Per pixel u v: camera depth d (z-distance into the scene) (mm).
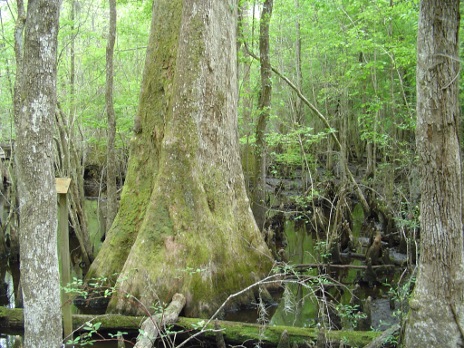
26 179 3674
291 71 23172
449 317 4723
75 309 8414
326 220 14414
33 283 3750
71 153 12641
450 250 4738
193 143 8336
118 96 16812
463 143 9703
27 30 3625
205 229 8164
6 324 7191
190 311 7535
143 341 5539
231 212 8766
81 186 12016
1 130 18266
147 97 9414
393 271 10266
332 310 7527
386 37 11703
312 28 16406
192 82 8383
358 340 5934
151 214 8125
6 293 9734
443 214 4719
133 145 9430
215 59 8688
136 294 7547
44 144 3697
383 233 13234
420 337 4840
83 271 11086
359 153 28594
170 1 9453
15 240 11883
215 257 8148
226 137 8938
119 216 9086
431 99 4570
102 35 15117
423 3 4531
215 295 7914
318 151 22047
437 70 4508
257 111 12430
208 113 8586
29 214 3695
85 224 11453
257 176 12688
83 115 15477
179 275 7672
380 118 16031
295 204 16609
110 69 10664
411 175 10898
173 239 7902
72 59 13812
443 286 4758
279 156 16719
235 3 9578
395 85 15258
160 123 9141
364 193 18031
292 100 22797
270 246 11953
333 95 18781
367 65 12320
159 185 8266
